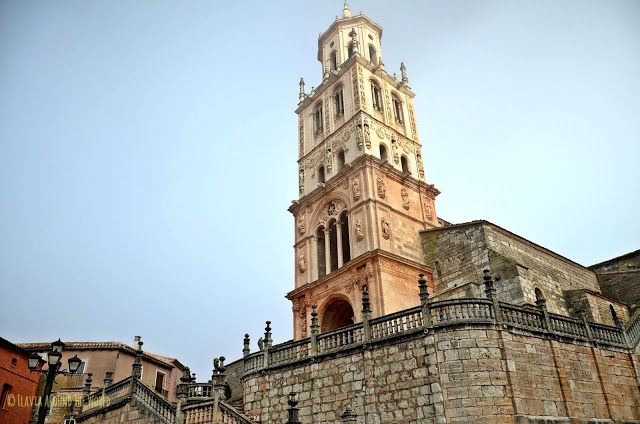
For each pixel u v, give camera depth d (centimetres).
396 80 5019
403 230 4016
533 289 3378
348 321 4078
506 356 2255
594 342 2661
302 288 4144
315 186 4591
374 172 4062
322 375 2614
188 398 2980
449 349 2238
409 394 2275
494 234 3781
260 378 2886
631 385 2702
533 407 2220
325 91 4912
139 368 3297
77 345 4700
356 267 3744
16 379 3912
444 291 3328
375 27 5362
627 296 4347
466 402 2125
